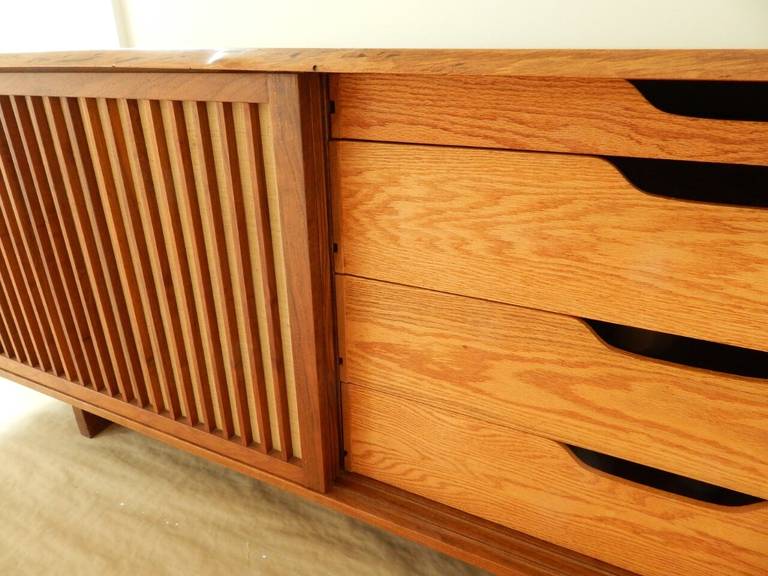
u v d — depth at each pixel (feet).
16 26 3.73
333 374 2.26
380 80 1.68
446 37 2.47
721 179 2.10
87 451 3.18
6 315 3.09
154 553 2.50
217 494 2.86
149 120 2.01
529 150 1.57
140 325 2.56
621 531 1.96
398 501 2.33
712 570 1.85
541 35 2.29
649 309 1.59
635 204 1.49
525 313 1.78
